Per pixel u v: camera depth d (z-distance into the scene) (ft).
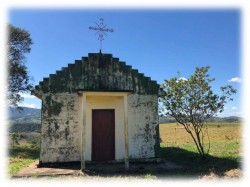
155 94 54.13
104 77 52.13
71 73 50.85
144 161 51.65
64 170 44.60
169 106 53.72
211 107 52.01
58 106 49.65
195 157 56.34
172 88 53.36
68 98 50.21
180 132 158.81
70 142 49.42
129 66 53.52
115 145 51.75
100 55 52.54
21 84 98.73
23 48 100.37
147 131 52.80
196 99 52.54
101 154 50.98
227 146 74.84
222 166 47.21
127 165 45.42
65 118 49.70
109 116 52.42
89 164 49.42
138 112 52.95
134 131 52.31
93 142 50.85
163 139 114.62
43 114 48.96
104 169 45.27
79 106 50.62
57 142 48.88
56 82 50.03
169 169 45.55
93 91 45.62
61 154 48.73
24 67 100.12
